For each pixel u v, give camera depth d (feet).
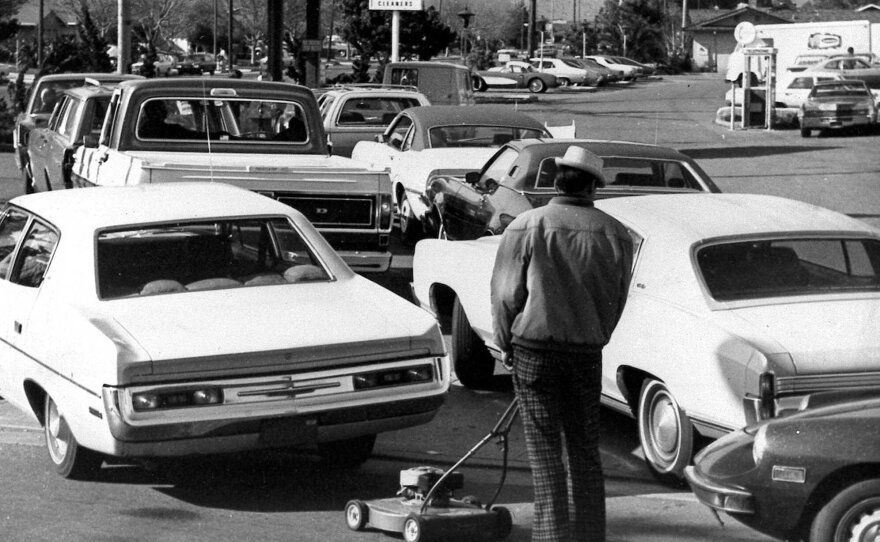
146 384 20.99
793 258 25.21
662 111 172.14
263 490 23.95
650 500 23.58
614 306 19.27
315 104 44.16
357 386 22.30
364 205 36.76
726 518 22.30
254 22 305.32
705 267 24.77
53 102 70.08
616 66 271.90
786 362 21.74
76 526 21.40
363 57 164.66
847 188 77.66
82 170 44.45
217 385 21.30
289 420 21.74
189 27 352.90
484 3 392.68
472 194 42.83
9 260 27.30
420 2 115.85
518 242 19.08
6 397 26.63
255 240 26.09
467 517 20.21
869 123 122.52
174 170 35.76
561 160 19.35
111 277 24.25
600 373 19.38
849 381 21.83
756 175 86.28
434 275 33.60
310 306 23.73
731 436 19.94
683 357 23.47
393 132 61.52
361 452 25.14
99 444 21.70
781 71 169.58
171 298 23.88
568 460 19.44
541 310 18.86
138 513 22.26
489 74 231.09
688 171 38.37
